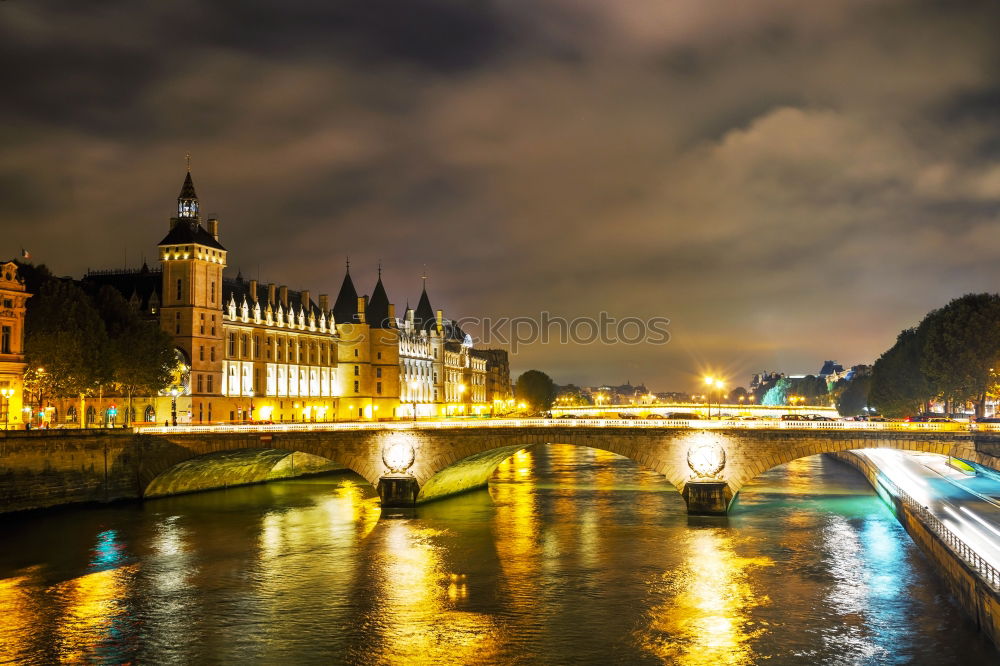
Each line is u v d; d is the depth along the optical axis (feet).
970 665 185.37
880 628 209.26
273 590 248.52
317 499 414.82
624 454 359.05
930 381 587.27
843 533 313.94
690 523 338.13
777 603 230.68
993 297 546.67
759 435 344.49
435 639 208.74
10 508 349.00
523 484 485.15
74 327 418.31
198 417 556.51
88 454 379.14
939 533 252.62
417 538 316.40
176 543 306.76
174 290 558.97
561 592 244.83
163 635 212.43
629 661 193.98
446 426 382.01
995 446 312.50
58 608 232.53
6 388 385.70
